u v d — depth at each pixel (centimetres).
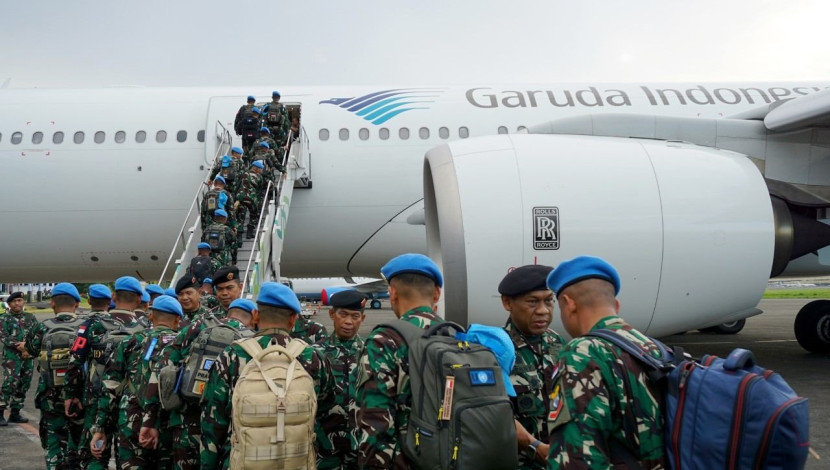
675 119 757
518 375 280
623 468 183
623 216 617
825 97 726
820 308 1063
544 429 281
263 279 789
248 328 386
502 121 1031
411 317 255
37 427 725
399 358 234
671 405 179
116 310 500
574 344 193
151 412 371
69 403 487
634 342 191
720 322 672
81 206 1008
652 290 622
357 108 1045
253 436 261
